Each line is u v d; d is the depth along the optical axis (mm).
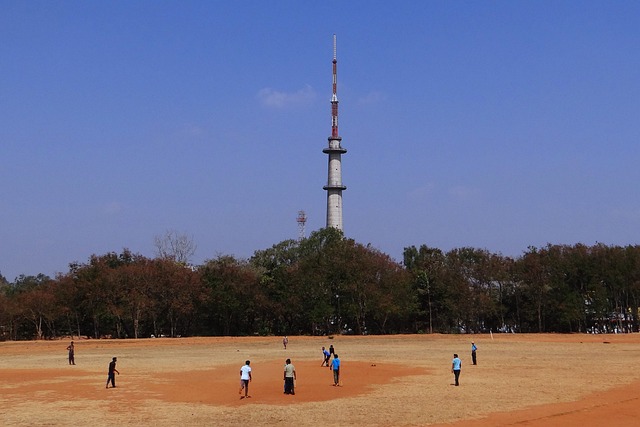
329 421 34625
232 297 128875
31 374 59000
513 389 47562
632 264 136750
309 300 131875
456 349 94625
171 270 126875
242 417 35750
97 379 54438
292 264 143125
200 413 37062
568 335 123438
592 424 33625
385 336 118438
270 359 76125
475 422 34219
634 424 33594
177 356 82000
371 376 56781
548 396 43812
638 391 46156
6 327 128500
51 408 38906
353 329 139625
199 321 137750
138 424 33875
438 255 146375
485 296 137625
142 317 127750
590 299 139750
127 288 122062
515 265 142500
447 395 44406
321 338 114812
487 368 64312
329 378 55031
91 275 122875
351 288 129750
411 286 139250
